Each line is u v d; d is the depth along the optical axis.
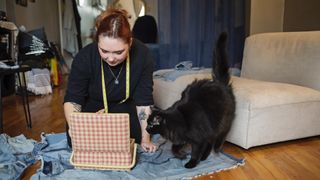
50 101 3.38
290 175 1.50
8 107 3.08
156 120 1.54
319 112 1.94
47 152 1.75
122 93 1.69
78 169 1.53
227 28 3.71
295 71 2.29
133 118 1.76
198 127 1.53
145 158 1.67
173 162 1.64
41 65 3.63
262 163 1.64
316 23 3.31
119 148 1.46
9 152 1.72
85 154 1.50
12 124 2.46
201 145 1.58
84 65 1.56
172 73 2.52
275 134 1.83
